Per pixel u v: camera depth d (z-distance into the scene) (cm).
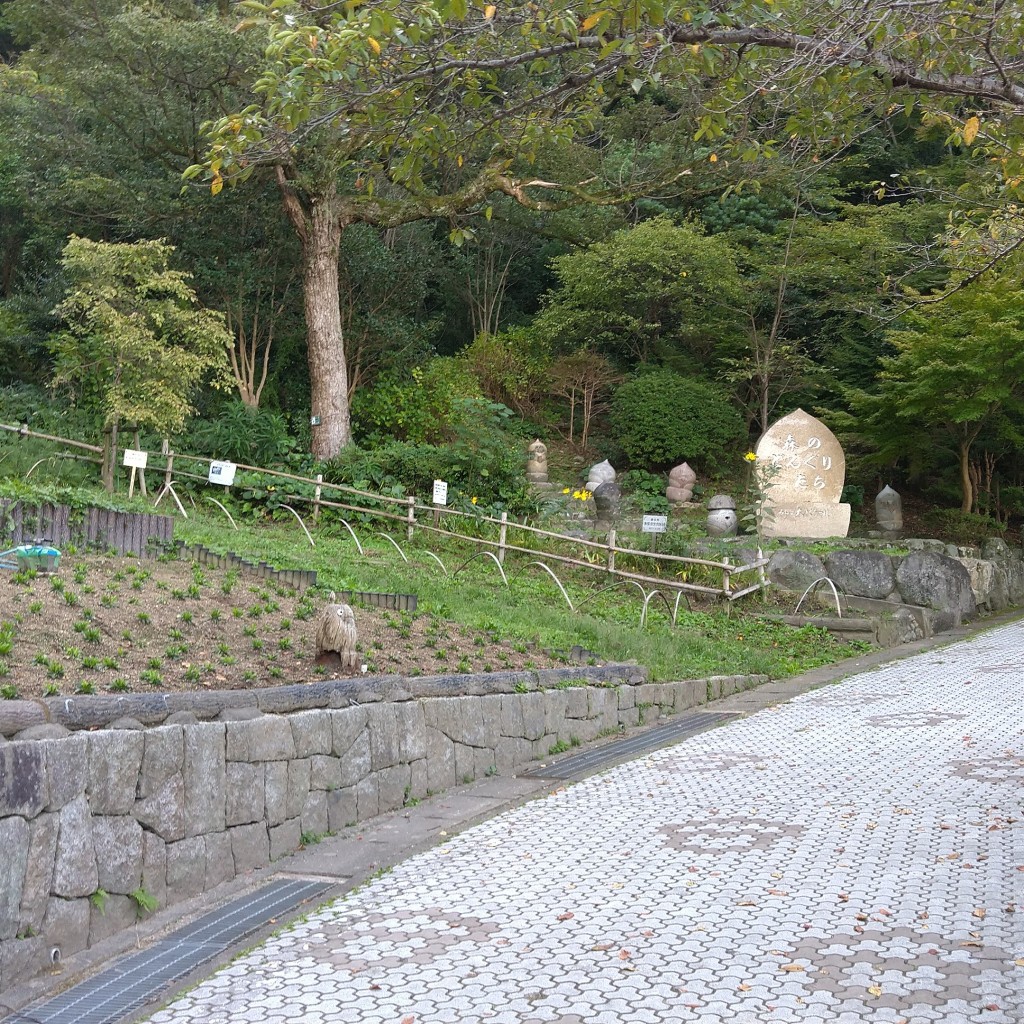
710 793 819
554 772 919
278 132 682
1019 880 584
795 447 2053
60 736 504
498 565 1645
